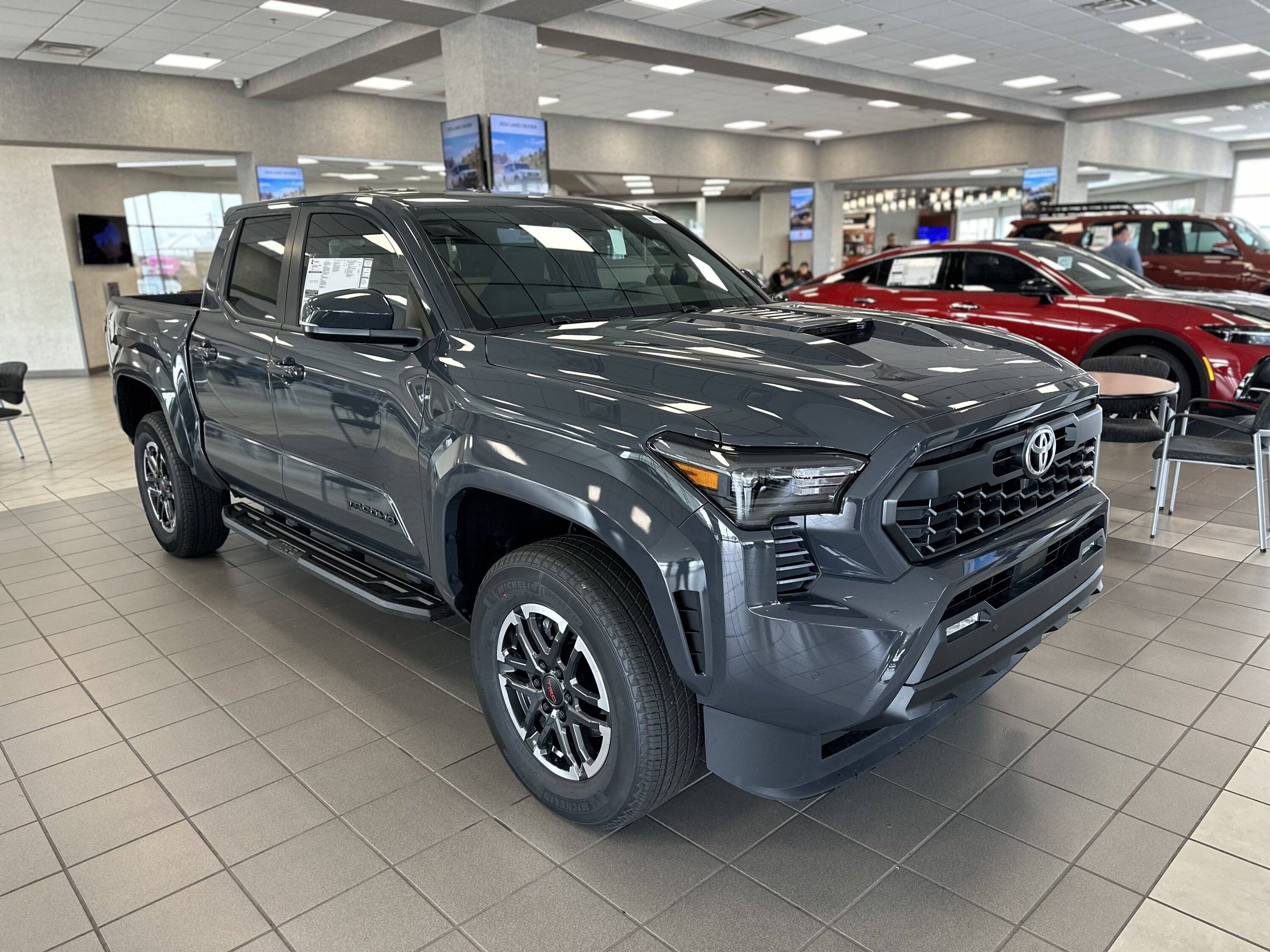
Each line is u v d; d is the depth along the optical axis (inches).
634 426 66.4
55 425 333.1
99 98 450.3
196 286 736.3
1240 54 492.4
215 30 386.3
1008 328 249.4
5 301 527.2
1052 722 95.8
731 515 61.5
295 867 75.3
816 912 68.4
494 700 82.2
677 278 106.7
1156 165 820.0
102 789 88.0
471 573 86.8
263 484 116.1
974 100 603.2
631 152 706.8
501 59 358.6
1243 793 82.4
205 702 105.2
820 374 69.0
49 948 66.9
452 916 69.0
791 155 823.1
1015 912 67.9
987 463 67.2
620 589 69.3
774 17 409.7
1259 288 365.7
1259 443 144.2
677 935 66.3
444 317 87.0
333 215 104.0
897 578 61.6
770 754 66.5
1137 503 178.5
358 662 114.5
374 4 335.6
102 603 137.4
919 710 64.4
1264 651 111.7
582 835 78.5
